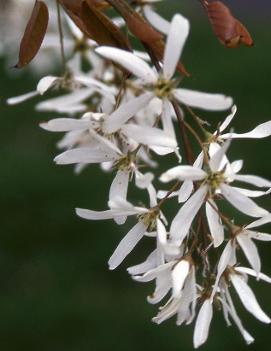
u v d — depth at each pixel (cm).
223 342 85
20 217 103
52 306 90
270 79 135
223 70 138
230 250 41
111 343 86
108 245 98
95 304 90
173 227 40
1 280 94
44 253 98
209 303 41
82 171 110
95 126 41
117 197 41
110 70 52
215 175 40
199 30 152
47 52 62
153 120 47
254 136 41
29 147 117
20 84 125
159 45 40
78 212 41
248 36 41
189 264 40
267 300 90
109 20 41
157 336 86
